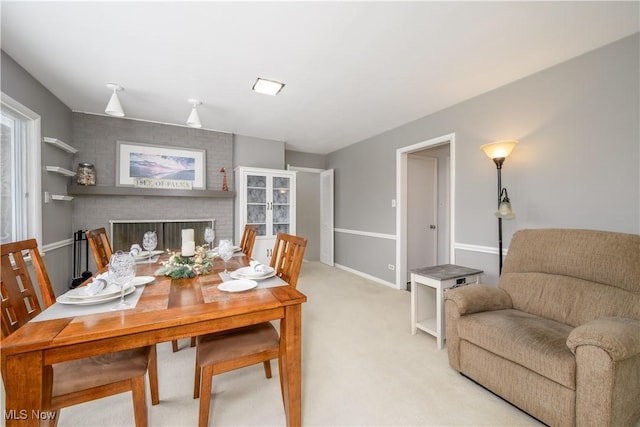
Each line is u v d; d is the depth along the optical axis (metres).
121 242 3.60
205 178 4.11
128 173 3.64
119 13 1.67
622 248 1.63
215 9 1.64
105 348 1.00
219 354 1.36
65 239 3.14
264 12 1.67
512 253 2.14
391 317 2.85
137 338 1.05
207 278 1.67
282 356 1.40
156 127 3.81
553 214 2.28
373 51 2.07
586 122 2.09
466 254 2.92
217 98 2.95
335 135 4.37
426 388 1.73
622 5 1.60
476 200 2.84
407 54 2.12
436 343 2.30
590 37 1.91
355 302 3.30
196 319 1.10
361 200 4.67
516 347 1.48
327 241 5.56
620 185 1.94
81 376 1.14
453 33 1.86
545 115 2.32
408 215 4.29
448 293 1.93
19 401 0.90
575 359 1.28
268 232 4.35
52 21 1.73
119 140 3.59
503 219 2.60
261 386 1.75
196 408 1.55
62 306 1.18
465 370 1.79
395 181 3.95
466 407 1.56
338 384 1.76
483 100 2.78
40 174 2.49
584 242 1.78
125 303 1.23
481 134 2.80
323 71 2.38
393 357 2.08
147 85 2.65
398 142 3.89
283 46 2.02
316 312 2.98
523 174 2.47
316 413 1.51
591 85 2.07
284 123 3.79
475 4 1.60
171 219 3.91
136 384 1.22
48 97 2.73
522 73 2.40
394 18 1.72
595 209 2.05
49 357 0.93
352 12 1.67
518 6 1.62
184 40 1.94
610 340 1.17
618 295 1.57
